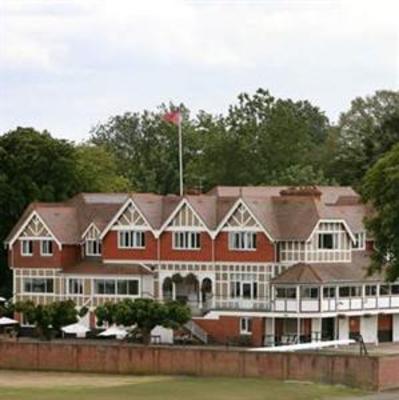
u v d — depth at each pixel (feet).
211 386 566.77
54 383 583.58
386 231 645.51
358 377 569.23
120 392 551.18
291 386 569.23
